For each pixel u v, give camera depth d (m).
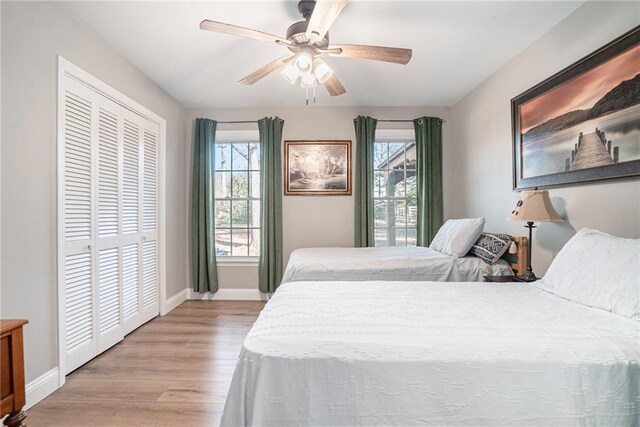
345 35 2.35
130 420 1.65
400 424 0.97
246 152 4.22
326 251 3.26
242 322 3.14
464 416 0.96
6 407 1.08
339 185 3.97
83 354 2.23
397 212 4.16
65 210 2.05
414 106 3.96
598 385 0.96
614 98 1.74
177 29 2.26
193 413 1.70
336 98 3.68
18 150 1.72
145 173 3.08
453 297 1.59
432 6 2.01
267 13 2.07
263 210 3.90
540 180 2.34
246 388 1.02
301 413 0.98
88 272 2.28
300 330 1.17
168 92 3.45
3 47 1.64
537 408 0.96
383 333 1.14
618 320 1.22
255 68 2.88
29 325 1.78
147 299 3.13
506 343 1.06
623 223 1.73
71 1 1.95
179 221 3.79
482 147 3.23
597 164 1.84
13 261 1.70
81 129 2.21
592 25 1.92
